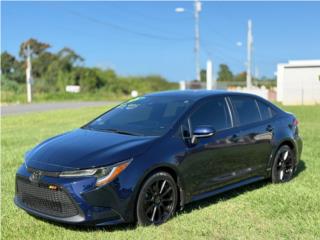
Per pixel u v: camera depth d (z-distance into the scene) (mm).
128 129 6129
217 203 6453
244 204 6402
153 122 6137
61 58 71375
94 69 71500
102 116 6902
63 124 18375
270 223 5645
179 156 5734
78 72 69688
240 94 7070
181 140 5863
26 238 5184
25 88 61281
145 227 5402
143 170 5320
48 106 36625
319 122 18609
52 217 5207
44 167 5293
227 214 5977
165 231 5355
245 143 6703
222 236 5227
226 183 6461
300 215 5910
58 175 5148
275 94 43312
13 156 10125
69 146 5633
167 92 7121
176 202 5793
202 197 6145
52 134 14539
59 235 5234
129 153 5328
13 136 14188
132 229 5391
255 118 7102
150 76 73250
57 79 69375
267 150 7180
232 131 6551
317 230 5375
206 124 6273
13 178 7965
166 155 5598
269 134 7191
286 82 36438
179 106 6332
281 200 6555
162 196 5605
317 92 35969
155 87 72188
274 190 7086
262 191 7039
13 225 5562
